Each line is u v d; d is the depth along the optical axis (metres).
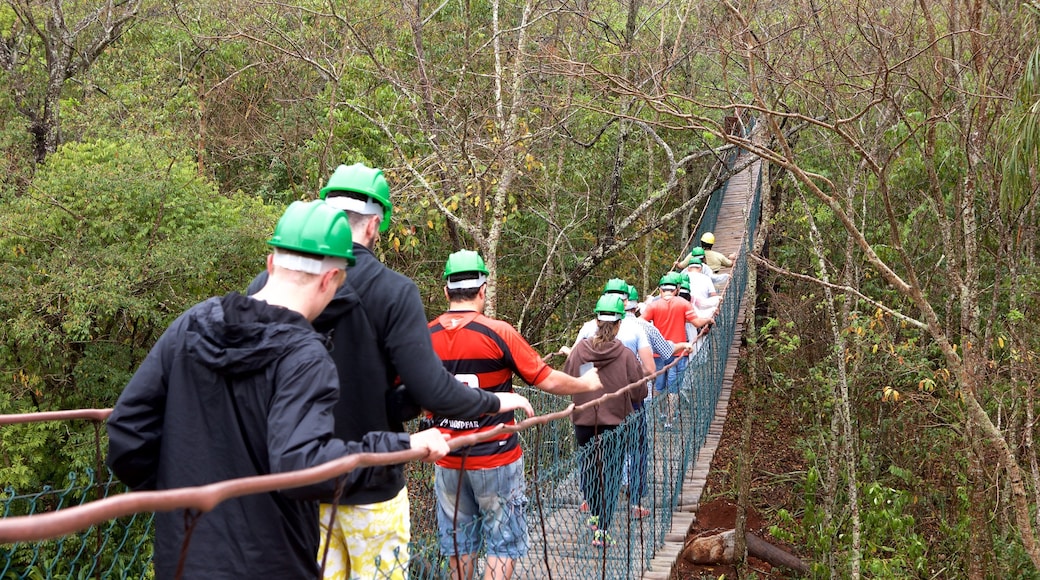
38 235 11.55
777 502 15.16
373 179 2.49
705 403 9.98
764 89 8.30
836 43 8.05
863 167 10.60
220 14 13.51
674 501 7.55
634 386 4.68
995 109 7.67
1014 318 9.80
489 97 12.46
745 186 21.48
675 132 17.23
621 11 13.30
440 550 2.81
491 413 2.55
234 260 12.66
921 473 13.53
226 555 1.74
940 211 7.63
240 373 1.75
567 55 10.13
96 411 2.33
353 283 2.35
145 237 11.99
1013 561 10.89
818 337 15.42
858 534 10.74
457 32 13.91
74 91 18.17
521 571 4.67
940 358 12.55
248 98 16.47
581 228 17.84
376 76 12.98
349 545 2.32
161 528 1.78
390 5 13.35
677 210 13.38
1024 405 10.46
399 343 2.33
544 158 13.96
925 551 11.50
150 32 18.16
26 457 11.24
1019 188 6.61
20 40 17.61
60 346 11.66
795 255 17.05
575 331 17.25
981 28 7.19
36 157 15.95
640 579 5.61
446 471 3.67
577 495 5.61
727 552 12.20
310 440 1.66
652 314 8.79
